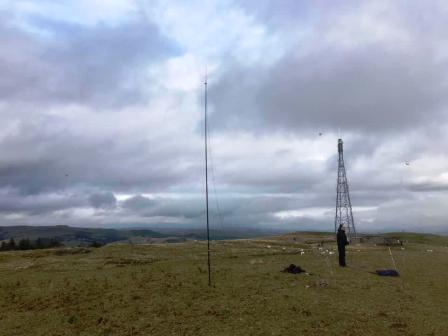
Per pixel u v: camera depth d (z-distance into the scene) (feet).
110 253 136.05
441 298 68.59
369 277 83.71
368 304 61.41
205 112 72.54
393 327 51.52
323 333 48.52
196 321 52.90
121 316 55.83
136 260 115.44
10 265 112.37
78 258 121.80
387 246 195.00
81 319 55.67
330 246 182.60
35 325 54.65
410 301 64.90
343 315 55.31
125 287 72.23
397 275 87.35
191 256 124.36
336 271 90.33
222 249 149.69
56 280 82.07
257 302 60.54
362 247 184.03
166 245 165.48
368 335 48.42
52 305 63.31
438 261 119.44
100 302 63.10
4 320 57.36
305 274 83.56
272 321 52.47
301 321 52.49
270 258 118.11
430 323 53.62
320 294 66.28
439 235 305.12
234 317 54.13
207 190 72.08
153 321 53.31
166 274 84.53
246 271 87.86
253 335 47.78
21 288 76.02
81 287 73.46
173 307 58.80
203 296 64.49
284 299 62.39
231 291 67.46
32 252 140.77
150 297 64.69
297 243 197.36
